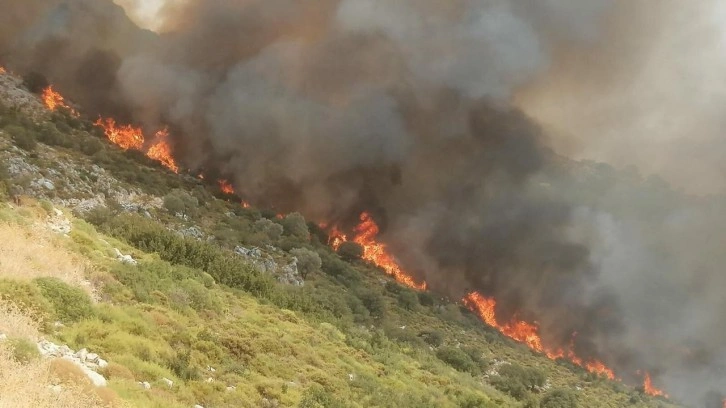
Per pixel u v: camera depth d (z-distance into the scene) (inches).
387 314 3287.4
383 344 2070.6
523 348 3927.2
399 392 1437.0
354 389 1274.6
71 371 578.6
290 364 1230.9
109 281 1137.4
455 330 3575.3
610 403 2992.1
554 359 4042.8
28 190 2106.3
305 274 3078.2
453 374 2122.3
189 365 890.7
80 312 853.8
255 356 1157.1
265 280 2031.3
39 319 730.2
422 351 2463.1
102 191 2733.8
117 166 3398.1
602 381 3607.3
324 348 1551.4
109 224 2001.7
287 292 2166.6
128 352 789.9
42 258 1040.8
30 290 808.3
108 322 902.4
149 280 1293.1
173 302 1250.6
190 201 3174.2
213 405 783.1
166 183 3631.9
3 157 2313.0
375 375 1536.7
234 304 1585.9
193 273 1659.7
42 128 3299.7
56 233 1333.7
